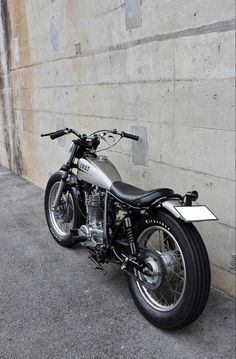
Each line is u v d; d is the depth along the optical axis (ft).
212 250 9.04
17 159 21.16
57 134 10.41
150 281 7.92
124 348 7.43
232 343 7.45
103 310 8.61
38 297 9.16
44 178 18.04
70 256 11.18
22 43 17.75
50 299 9.07
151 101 10.03
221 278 8.98
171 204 7.39
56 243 12.07
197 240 7.23
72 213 11.17
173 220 7.38
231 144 8.07
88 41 12.39
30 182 19.77
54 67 15.07
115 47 11.09
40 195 17.33
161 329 7.88
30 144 18.97
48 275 10.16
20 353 7.40
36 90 17.15
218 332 7.75
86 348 7.47
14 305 8.87
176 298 8.23
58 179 11.39
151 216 7.84
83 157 10.17
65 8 13.46
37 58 16.46
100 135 10.68
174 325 7.47
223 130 8.19
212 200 8.79
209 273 7.19
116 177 9.23
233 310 8.39
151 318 7.92
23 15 17.04
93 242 9.18
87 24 12.28
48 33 15.08
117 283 9.70
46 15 14.96
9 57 19.70
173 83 9.22
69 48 13.67
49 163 17.17
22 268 10.57
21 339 7.77
